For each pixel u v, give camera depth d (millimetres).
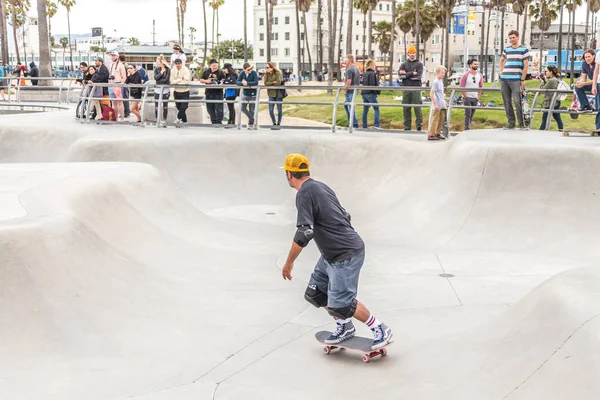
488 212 10836
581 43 112750
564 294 5367
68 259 6867
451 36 92188
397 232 11234
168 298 7461
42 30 31703
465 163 11398
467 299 8070
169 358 6207
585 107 12680
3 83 33156
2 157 16766
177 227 10648
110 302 6859
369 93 16250
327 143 15086
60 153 16266
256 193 14586
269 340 6727
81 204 8688
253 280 8688
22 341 5926
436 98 14250
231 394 5547
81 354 6035
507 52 13625
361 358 6211
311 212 5703
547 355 4895
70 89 27828
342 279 5809
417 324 7148
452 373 5543
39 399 5301
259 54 107438
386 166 14320
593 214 10328
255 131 16203
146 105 19984
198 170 14742
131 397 5457
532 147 11000
